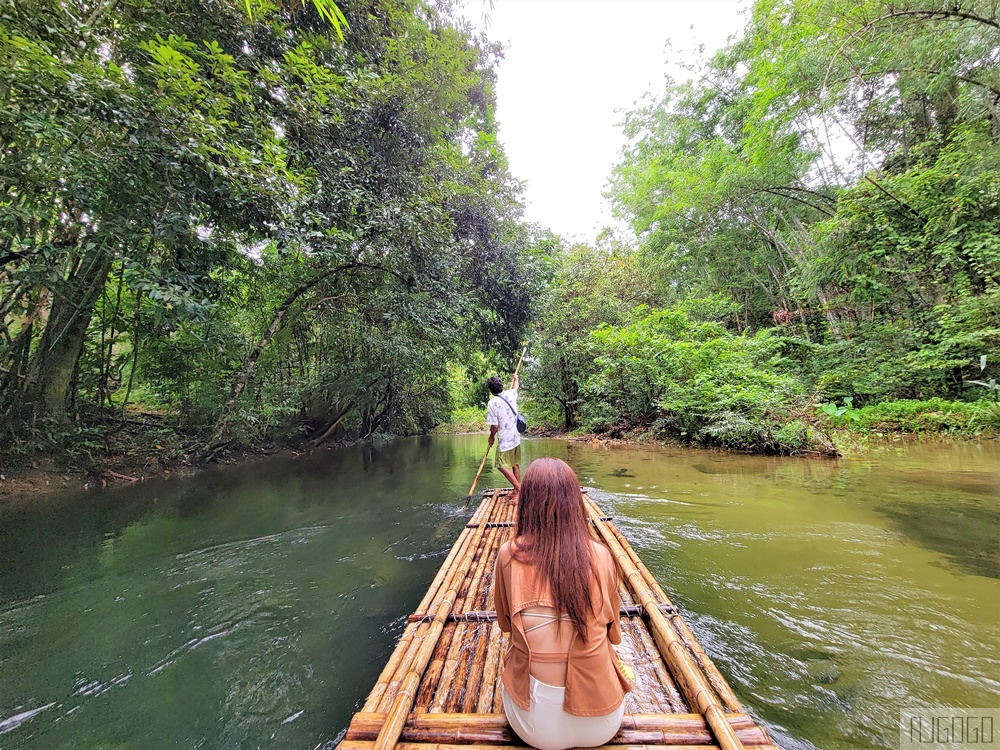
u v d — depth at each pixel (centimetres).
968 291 824
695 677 147
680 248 1516
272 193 480
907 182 877
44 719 186
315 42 618
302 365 1070
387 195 694
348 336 952
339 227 624
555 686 111
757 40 1015
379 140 698
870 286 984
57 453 621
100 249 492
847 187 1024
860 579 288
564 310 1437
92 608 280
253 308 853
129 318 712
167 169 432
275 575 328
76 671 218
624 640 191
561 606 112
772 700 182
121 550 378
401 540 403
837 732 164
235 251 625
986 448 735
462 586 246
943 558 317
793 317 1319
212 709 192
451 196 810
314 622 262
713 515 436
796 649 216
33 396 604
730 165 1219
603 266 1558
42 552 374
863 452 755
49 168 425
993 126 803
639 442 1074
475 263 893
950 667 199
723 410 878
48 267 502
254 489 617
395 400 1331
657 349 1107
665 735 126
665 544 361
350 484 656
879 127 1073
